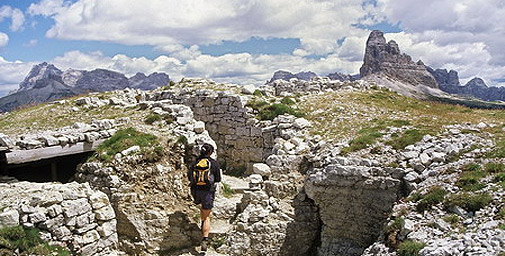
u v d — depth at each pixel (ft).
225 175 64.13
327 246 43.21
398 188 39.45
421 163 39.65
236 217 45.73
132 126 51.21
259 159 62.69
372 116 60.39
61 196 28.91
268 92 83.92
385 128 50.90
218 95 69.21
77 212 29.25
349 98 74.02
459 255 23.40
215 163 40.73
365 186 40.93
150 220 42.01
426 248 26.00
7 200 28.30
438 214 31.48
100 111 72.13
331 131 55.57
